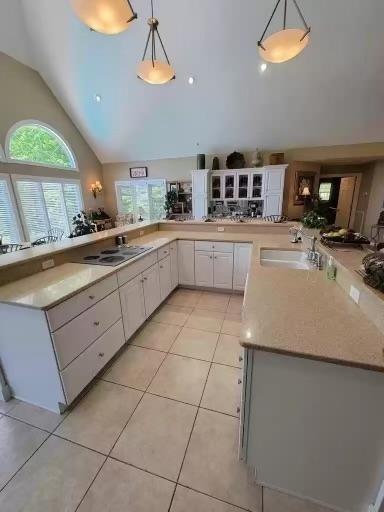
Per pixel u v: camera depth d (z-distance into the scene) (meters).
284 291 1.54
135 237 3.37
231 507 1.16
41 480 1.28
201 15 3.78
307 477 1.14
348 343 1.00
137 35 4.17
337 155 6.16
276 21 3.69
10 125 5.04
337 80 4.54
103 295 1.93
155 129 6.48
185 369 2.03
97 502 1.19
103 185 8.22
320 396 1.00
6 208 5.06
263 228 3.52
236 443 1.44
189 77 4.83
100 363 1.92
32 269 1.96
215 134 6.36
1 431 1.54
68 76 5.37
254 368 1.05
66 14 4.11
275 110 5.42
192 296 3.39
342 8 3.42
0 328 1.60
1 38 4.60
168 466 1.33
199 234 3.63
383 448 0.98
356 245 1.85
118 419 1.61
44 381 1.61
